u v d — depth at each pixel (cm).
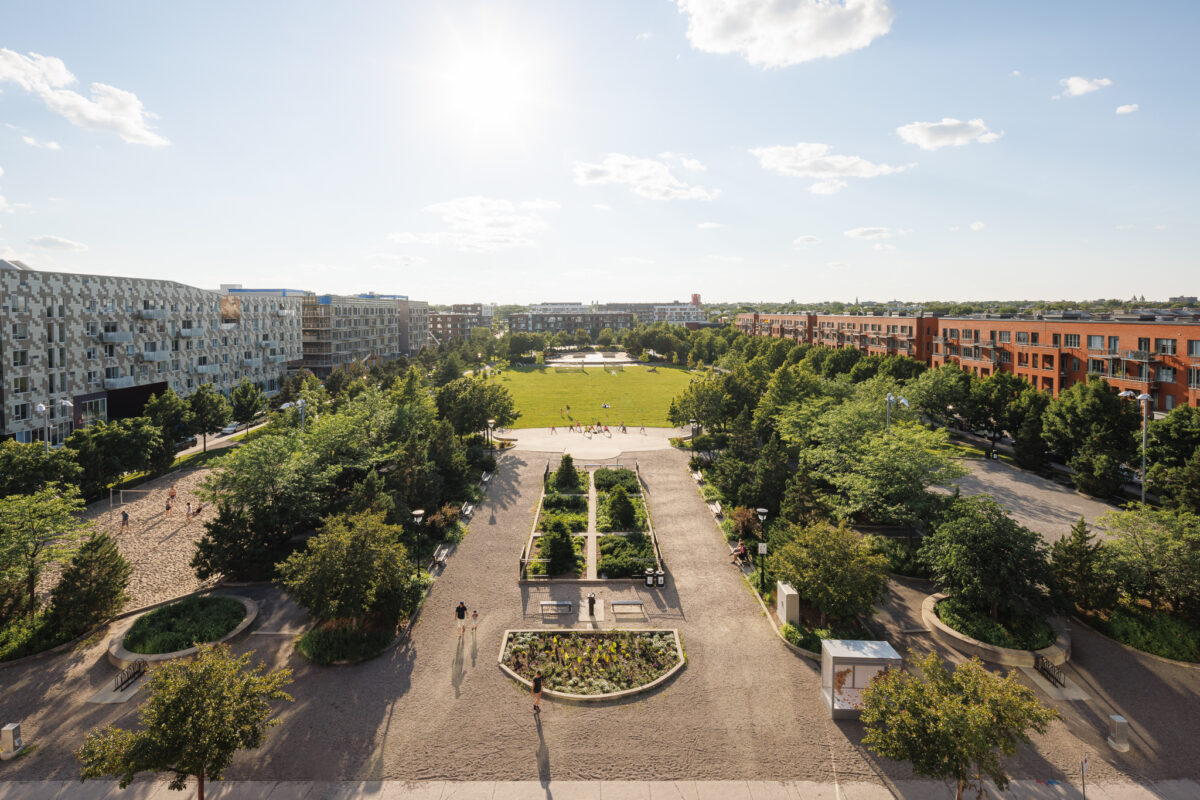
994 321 9044
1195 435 4534
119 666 2652
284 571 2823
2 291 6078
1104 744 2183
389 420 5512
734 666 2673
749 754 2136
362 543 2789
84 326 7144
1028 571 2831
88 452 4912
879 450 3809
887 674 1983
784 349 12656
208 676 1822
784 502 4034
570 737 2216
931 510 3556
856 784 2003
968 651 2731
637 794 1958
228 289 14800
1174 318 7631
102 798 1931
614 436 7844
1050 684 2522
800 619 3002
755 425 6038
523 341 19638
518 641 2839
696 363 17762
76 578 2886
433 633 2945
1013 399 6906
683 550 3997
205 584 3528
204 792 1952
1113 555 2916
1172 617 2861
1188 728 2259
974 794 1955
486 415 7050
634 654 2734
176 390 8794
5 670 2630
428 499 4422
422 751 2141
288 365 12312
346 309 15062
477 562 3800
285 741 2188
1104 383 5422
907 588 3384
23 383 6316
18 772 2041
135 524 4538
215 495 3647
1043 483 5562
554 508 4850
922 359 10844
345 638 2728
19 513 2945
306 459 4041
